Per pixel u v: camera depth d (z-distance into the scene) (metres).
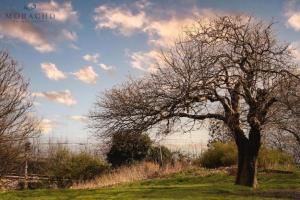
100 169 33.69
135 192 19.70
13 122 25.17
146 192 19.69
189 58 20.58
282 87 20.14
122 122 20.88
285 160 31.97
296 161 33.75
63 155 33.66
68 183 31.56
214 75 20.39
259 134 21.52
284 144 31.72
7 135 24.77
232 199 17.00
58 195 19.14
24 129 25.61
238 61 20.86
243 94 21.05
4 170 25.09
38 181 30.58
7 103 25.22
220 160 32.62
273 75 20.75
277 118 20.73
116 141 22.11
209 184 23.69
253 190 20.28
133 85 21.33
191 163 34.97
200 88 20.17
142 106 20.38
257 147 21.80
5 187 27.86
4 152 24.59
